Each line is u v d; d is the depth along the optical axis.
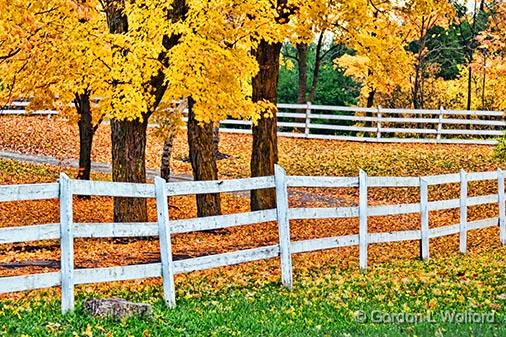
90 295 10.75
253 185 12.01
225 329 8.55
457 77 51.34
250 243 17.95
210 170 20.56
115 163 17.81
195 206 25.31
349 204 27.67
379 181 14.77
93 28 15.84
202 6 15.78
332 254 16.86
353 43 20.53
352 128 37.22
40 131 38.09
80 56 15.44
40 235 8.98
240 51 16.89
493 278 12.86
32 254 15.40
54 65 15.80
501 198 18.86
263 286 12.11
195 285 12.04
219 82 16.75
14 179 28.58
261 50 21.53
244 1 16.70
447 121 36.59
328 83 46.62
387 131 36.88
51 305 9.61
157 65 15.79
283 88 46.84
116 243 17.28
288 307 10.23
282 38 17.50
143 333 8.00
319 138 37.47
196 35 15.91
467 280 12.67
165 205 10.35
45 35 15.31
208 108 16.64
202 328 8.59
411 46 50.47
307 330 8.68
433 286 12.05
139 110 15.73
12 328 7.85
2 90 18.83
